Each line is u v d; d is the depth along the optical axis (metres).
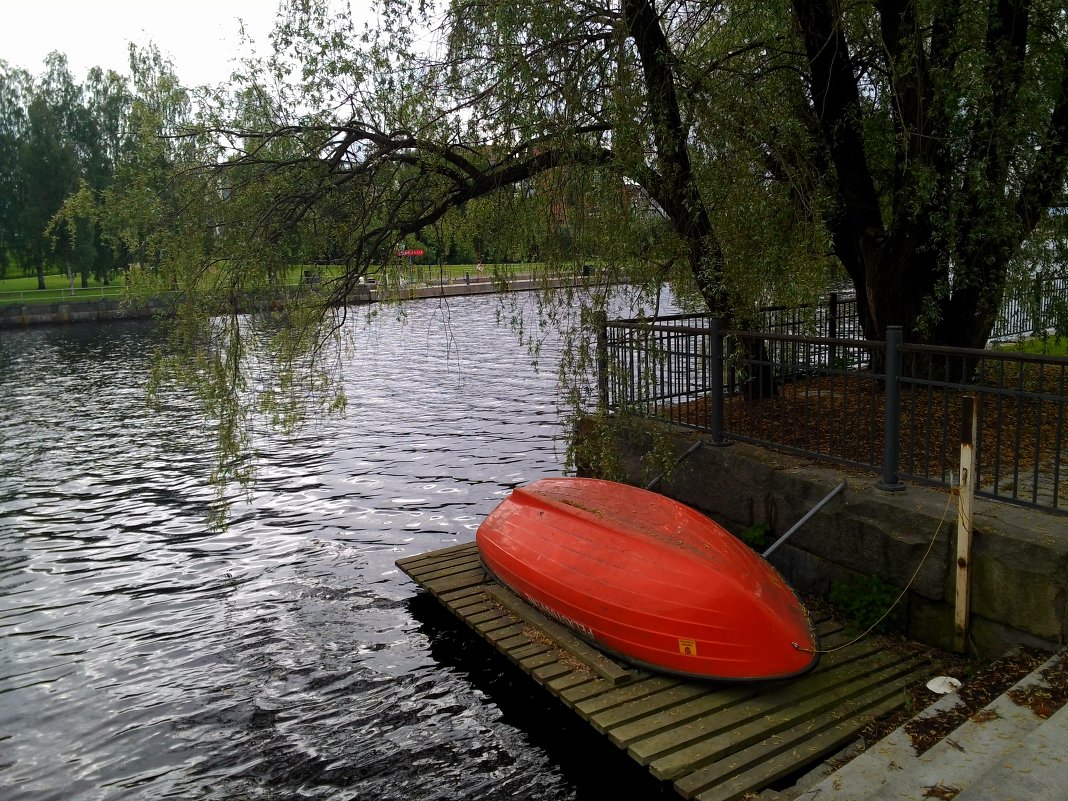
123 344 37.44
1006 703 4.43
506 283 9.52
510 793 5.59
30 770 6.21
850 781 4.09
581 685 5.93
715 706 5.51
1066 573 5.13
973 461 5.50
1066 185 9.16
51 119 55.50
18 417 20.89
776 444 7.85
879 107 9.45
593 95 7.73
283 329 8.88
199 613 8.95
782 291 8.04
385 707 6.82
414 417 18.84
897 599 6.16
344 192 9.20
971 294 9.52
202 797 5.77
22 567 10.54
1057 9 8.48
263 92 8.77
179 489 13.95
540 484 8.23
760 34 9.04
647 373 8.55
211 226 8.55
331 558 10.39
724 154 7.91
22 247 59.53
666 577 6.02
